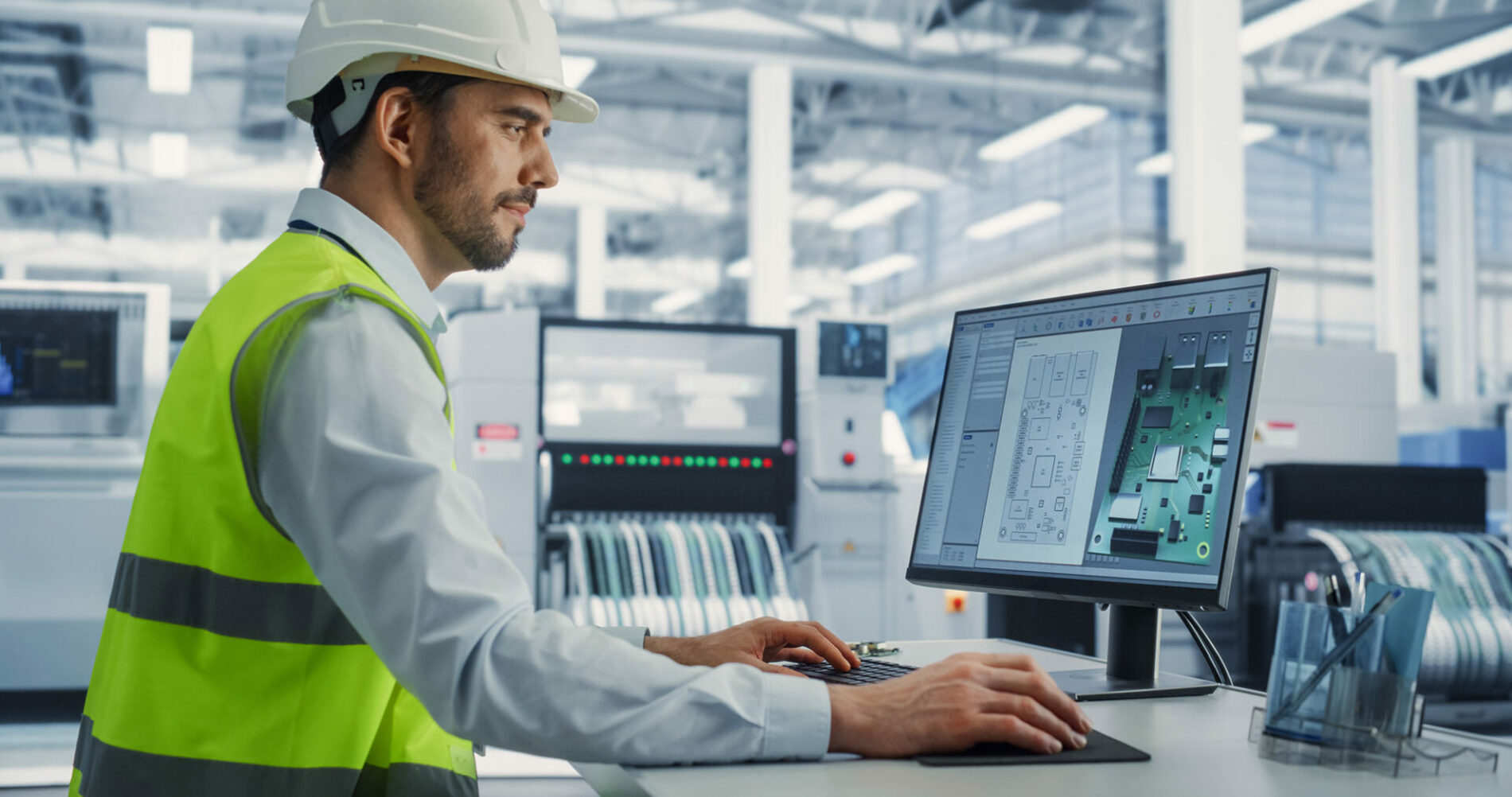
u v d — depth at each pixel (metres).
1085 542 1.17
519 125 1.02
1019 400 1.29
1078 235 8.82
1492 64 9.36
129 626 0.91
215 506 0.88
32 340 3.61
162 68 8.11
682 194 10.14
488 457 3.39
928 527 1.36
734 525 3.62
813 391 3.71
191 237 9.07
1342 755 0.81
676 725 0.80
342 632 0.91
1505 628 3.41
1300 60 8.95
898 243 9.99
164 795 0.88
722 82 9.13
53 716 3.49
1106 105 8.48
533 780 3.21
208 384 0.89
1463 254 9.20
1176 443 1.11
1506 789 0.76
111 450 3.64
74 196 8.85
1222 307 1.10
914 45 8.53
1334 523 3.63
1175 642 3.69
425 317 1.02
